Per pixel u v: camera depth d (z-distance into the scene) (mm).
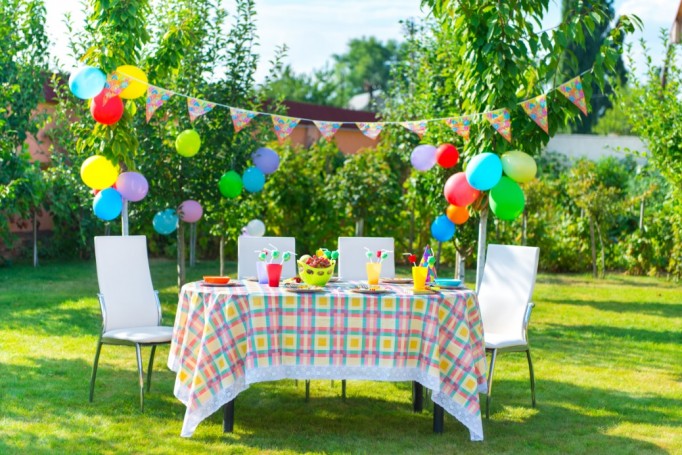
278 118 5945
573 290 10641
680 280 11609
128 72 5625
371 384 5633
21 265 12234
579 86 5641
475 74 6145
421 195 9680
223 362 4148
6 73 10766
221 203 8500
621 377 5840
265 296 4195
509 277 5211
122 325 4992
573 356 6555
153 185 8172
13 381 5266
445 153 6711
